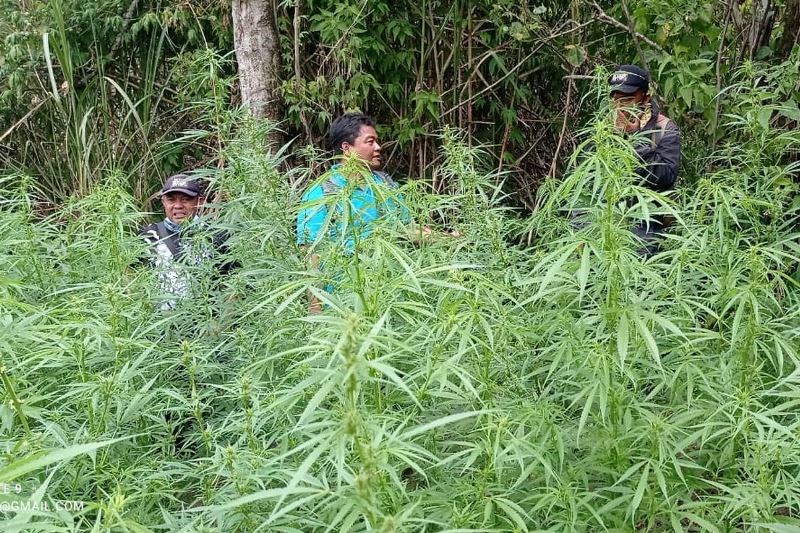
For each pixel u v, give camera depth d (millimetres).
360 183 2180
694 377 2379
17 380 2078
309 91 5816
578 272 1993
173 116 6871
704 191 3117
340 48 5934
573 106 6488
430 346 2250
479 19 6410
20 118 7234
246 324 3123
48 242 3549
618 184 2086
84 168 5895
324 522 1909
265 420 2260
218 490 2225
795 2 4375
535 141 6734
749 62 3713
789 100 3736
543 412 2184
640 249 3369
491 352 2232
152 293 3205
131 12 6898
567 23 5789
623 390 2182
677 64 4445
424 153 6367
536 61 6453
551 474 2057
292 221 3170
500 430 1906
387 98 6465
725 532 2139
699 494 2514
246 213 3279
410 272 1898
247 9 5539
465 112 6512
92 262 3377
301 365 2068
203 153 6949
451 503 2029
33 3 6918
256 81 5590
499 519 2105
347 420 1542
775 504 2068
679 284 2383
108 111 6703
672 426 2111
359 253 2125
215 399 2881
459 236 3164
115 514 1635
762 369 2701
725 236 2830
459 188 3328
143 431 2576
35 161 7328
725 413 2141
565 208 2756
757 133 3463
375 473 1616
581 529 2109
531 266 3070
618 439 2143
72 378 2561
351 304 2125
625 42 5461
